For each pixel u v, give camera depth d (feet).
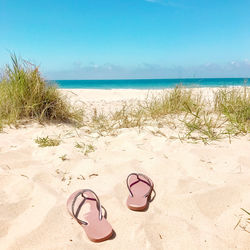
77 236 5.31
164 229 5.48
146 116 15.29
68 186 7.22
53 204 6.30
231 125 12.14
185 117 13.82
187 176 7.63
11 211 6.09
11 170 8.15
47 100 14.85
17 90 14.48
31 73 14.76
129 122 14.12
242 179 7.27
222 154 9.22
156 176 7.69
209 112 15.51
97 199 6.31
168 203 6.37
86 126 14.35
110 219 5.82
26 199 6.59
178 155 9.27
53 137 11.80
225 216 5.87
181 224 5.61
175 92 17.22
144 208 6.17
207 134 11.34
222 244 5.02
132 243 5.11
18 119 14.15
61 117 15.17
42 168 8.33
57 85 15.81
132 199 6.44
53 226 5.57
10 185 7.27
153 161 8.68
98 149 10.13
